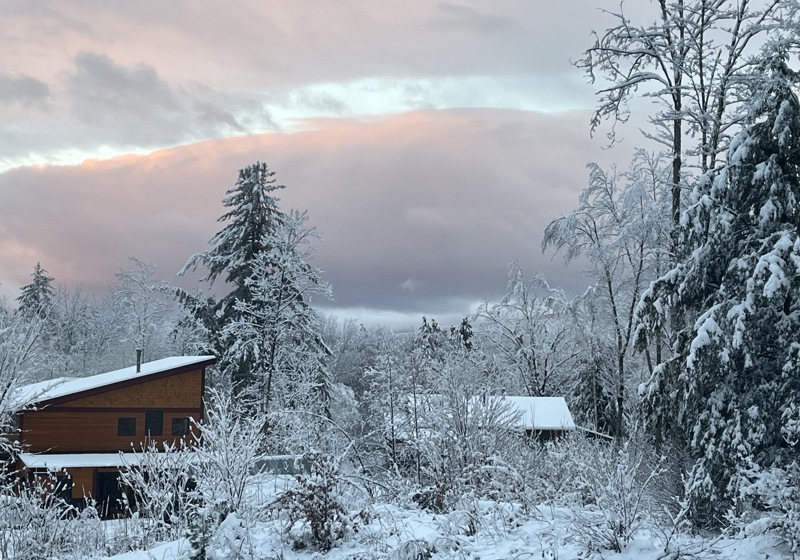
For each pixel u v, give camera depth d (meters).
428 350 25.36
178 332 49.88
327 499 11.28
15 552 12.65
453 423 18.17
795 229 17.58
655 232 31.78
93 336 65.50
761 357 17.50
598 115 27.80
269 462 16.23
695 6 26.55
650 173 34.12
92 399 34.31
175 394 35.41
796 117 18.08
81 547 13.08
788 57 18.88
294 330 41.16
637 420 19.84
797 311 16.95
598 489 11.06
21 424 33.22
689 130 26.92
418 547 10.45
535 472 16.08
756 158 18.64
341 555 10.74
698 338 17.52
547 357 48.38
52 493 14.54
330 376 42.53
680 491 17.77
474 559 10.24
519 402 39.09
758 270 16.86
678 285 19.58
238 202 44.16
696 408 17.94
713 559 9.93
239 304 39.59
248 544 10.64
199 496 13.59
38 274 74.38
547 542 10.55
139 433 34.75
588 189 36.69
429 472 15.36
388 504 13.58
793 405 16.17
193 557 10.38
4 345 22.55
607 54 27.61
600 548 10.12
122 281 58.50
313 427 18.03
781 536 10.48
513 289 47.88
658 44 27.05
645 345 20.17
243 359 39.31
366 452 19.80
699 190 19.83
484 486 13.88
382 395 21.08
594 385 42.75
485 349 48.31
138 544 13.71
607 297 37.78
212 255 44.12
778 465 16.56
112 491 31.75
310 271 40.75
